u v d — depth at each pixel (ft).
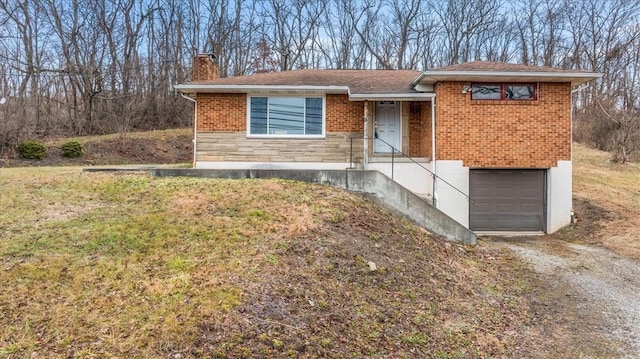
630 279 28.27
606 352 18.48
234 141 47.52
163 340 13.97
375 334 17.10
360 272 22.16
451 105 42.27
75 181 35.65
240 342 14.37
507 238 40.32
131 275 18.12
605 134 80.28
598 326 21.22
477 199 43.06
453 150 42.29
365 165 45.01
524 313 22.48
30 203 28.25
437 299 22.18
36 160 68.69
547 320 21.79
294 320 16.37
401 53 130.93
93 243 21.26
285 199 30.66
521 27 129.29
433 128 42.83
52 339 13.83
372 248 25.63
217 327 14.87
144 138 93.15
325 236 24.91
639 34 101.71
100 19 112.78
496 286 26.22
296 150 47.65
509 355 17.72
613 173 60.64
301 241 23.43
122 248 20.95
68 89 108.47
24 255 19.47
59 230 22.90
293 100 47.67
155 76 122.11
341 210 29.76
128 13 118.52
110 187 33.37
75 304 15.79
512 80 42.04
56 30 107.45
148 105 118.21
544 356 17.93
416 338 17.62
